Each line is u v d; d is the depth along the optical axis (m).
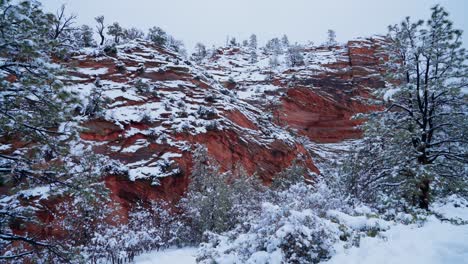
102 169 12.95
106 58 23.61
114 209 11.73
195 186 14.75
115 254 9.08
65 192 6.86
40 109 6.40
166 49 30.25
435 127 11.91
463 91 11.78
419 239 5.49
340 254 5.43
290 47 65.81
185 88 24.08
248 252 5.99
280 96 44.59
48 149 6.88
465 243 4.86
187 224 12.74
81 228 9.66
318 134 41.12
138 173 14.60
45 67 6.08
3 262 7.55
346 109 43.59
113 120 16.59
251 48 82.81
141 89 20.94
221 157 18.86
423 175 10.64
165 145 16.95
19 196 10.51
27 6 5.88
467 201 12.63
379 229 6.62
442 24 11.85
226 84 50.25
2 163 6.44
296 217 5.97
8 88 5.88
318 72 51.31
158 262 8.97
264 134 24.83
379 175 12.41
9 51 6.05
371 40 58.59
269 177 20.81
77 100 6.54
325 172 27.67
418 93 11.91
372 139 13.06
